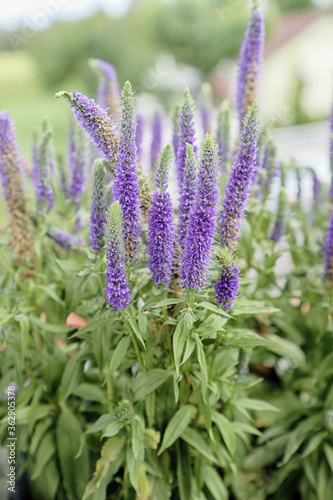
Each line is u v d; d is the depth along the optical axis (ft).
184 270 1.78
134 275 2.00
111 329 1.96
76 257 2.45
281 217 2.25
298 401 2.54
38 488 2.31
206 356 1.98
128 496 2.15
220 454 2.21
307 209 2.71
